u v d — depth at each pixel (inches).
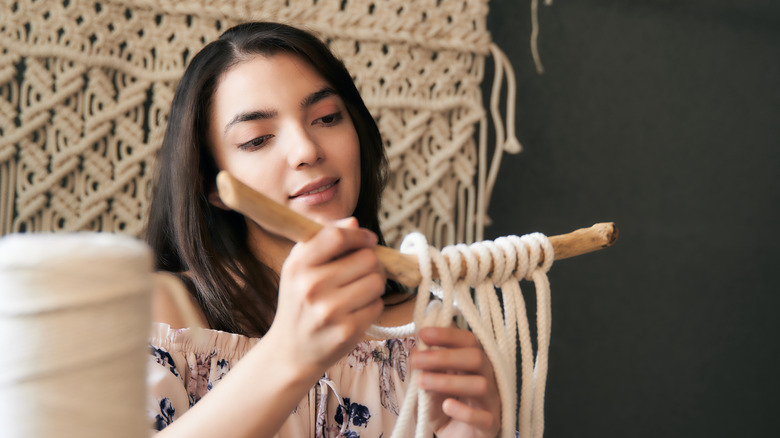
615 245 63.6
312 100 36.8
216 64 37.9
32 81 49.3
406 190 55.1
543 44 61.6
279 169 35.9
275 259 40.2
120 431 13.0
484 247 26.1
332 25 52.7
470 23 55.0
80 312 12.5
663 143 64.1
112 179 51.7
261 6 51.9
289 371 20.9
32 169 49.7
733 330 65.6
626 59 63.2
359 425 36.2
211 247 39.3
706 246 65.1
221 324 37.7
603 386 63.5
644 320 64.1
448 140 55.3
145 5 50.6
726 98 65.1
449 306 25.1
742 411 65.7
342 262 20.8
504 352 27.0
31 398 12.3
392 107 53.9
